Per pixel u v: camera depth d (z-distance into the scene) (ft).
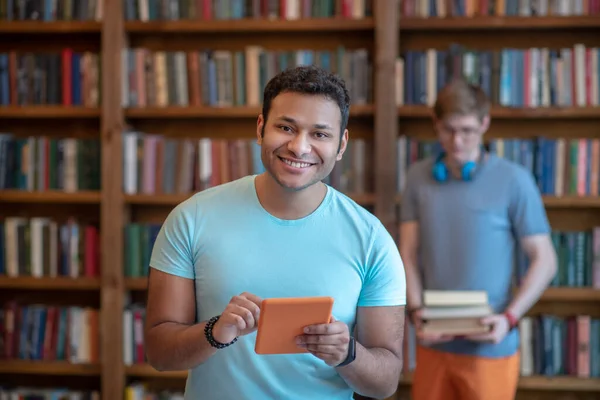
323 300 3.70
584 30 10.72
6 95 10.71
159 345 4.19
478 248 7.97
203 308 4.31
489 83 10.16
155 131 11.34
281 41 11.17
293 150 3.88
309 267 4.24
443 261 8.09
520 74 10.14
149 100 10.57
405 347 10.34
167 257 4.33
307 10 10.39
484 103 7.91
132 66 10.55
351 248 4.31
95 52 11.35
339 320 4.26
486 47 10.92
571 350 10.18
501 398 7.81
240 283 4.21
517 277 10.15
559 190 10.14
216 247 4.25
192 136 11.32
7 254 10.77
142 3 10.50
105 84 10.43
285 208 4.27
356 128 11.16
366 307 4.42
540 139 10.18
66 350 10.80
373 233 4.35
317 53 10.37
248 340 4.23
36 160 10.73
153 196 10.50
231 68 10.47
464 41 10.95
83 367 10.75
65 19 10.67
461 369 7.82
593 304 10.91
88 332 10.77
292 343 3.91
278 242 4.25
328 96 3.93
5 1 10.71
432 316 7.63
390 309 4.39
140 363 10.65
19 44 11.43
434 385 8.02
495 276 7.99
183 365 4.15
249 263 4.22
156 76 10.54
